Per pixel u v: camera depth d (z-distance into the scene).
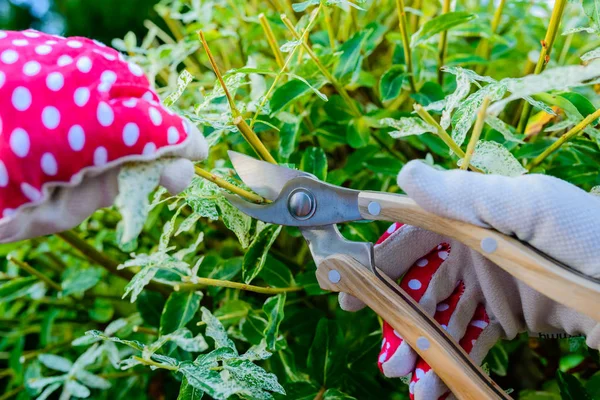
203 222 0.63
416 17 0.64
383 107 0.64
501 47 0.60
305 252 0.60
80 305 0.67
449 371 0.35
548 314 0.38
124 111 0.31
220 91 0.44
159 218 0.67
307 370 0.49
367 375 0.51
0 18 1.33
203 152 0.35
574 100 0.44
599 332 0.36
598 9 0.42
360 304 0.39
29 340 0.74
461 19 0.50
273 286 0.51
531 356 0.61
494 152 0.39
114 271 0.60
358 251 0.37
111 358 0.54
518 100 0.59
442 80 0.58
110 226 0.69
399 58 0.59
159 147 0.32
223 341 0.43
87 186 0.32
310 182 0.38
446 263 0.38
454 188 0.33
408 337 0.36
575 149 0.49
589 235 0.32
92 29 1.27
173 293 0.51
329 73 0.53
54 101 0.31
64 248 0.66
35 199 0.31
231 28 0.69
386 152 0.59
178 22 0.79
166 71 0.75
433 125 0.39
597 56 0.42
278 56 0.52
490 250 0.33
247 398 0.44
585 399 0.46
